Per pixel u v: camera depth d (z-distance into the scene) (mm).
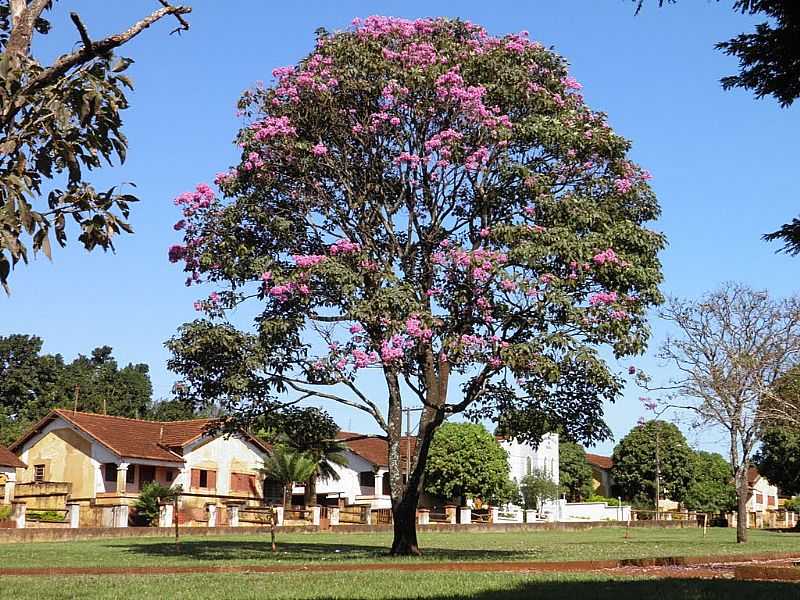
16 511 39000
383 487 69625
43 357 83250
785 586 14656
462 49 24875
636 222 24469
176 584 15195
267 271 22859
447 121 24156
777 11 9539
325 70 24094
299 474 53875
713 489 88375
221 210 23875
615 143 23906
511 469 72625
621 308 21828
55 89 8172
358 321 22375
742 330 36062
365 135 24078
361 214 24500
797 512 82812
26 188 7543
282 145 23766
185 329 23203
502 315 22484
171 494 46375
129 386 90438
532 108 24656
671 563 21359
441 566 19016
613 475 89375
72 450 51250
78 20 8203
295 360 23328
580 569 19469
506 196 23594
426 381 24797
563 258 22047
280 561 21688
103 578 16734
